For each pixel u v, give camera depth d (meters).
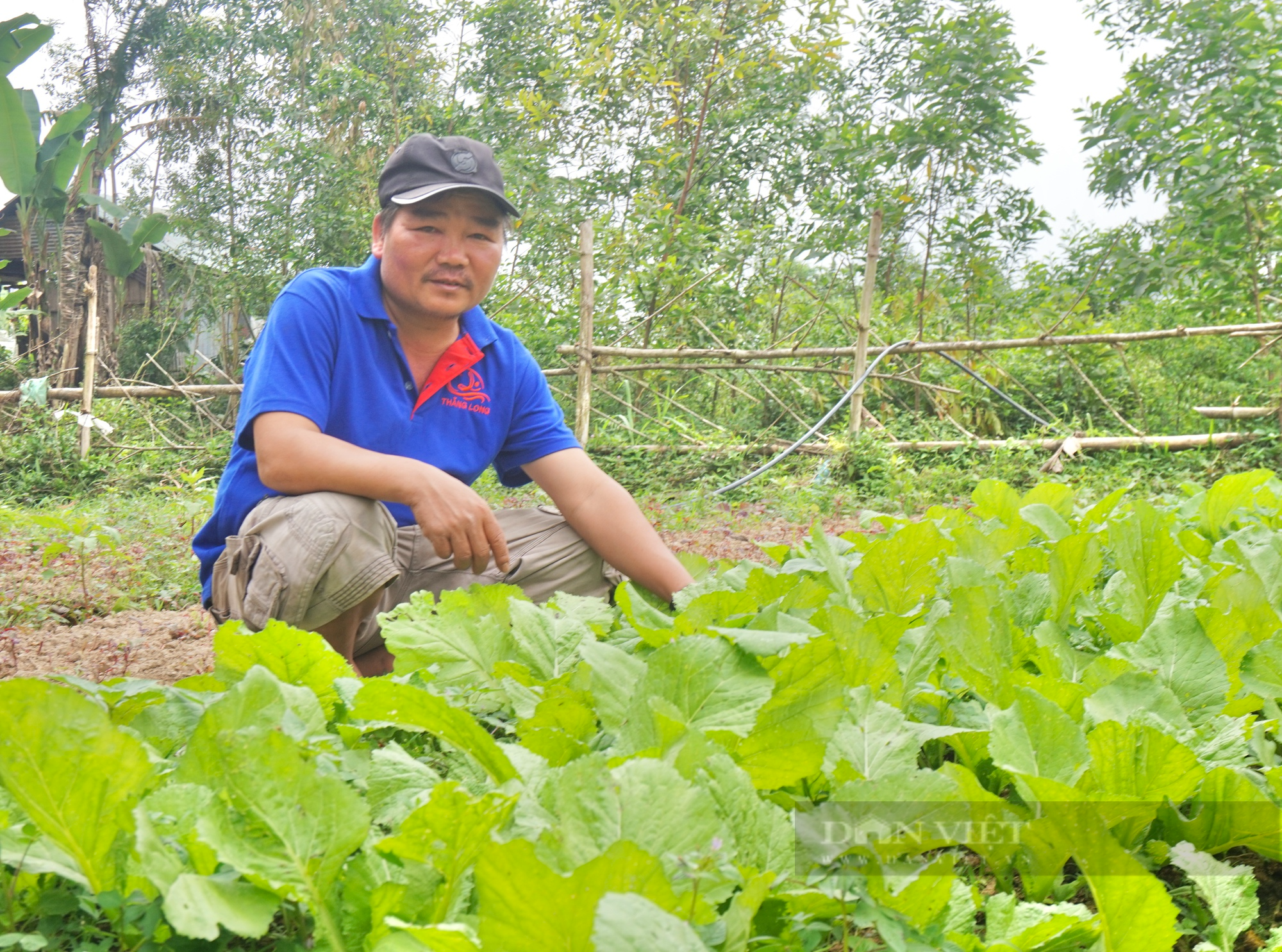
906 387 8.99
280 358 1.84
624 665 0.89
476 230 1.92
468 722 0.71
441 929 0.50
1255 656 1.03
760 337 9.50
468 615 1.10
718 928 0.56
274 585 1.75
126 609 3.88
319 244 13.70
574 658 1.10
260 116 15.55
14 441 8.66
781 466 7.94
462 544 1.73
